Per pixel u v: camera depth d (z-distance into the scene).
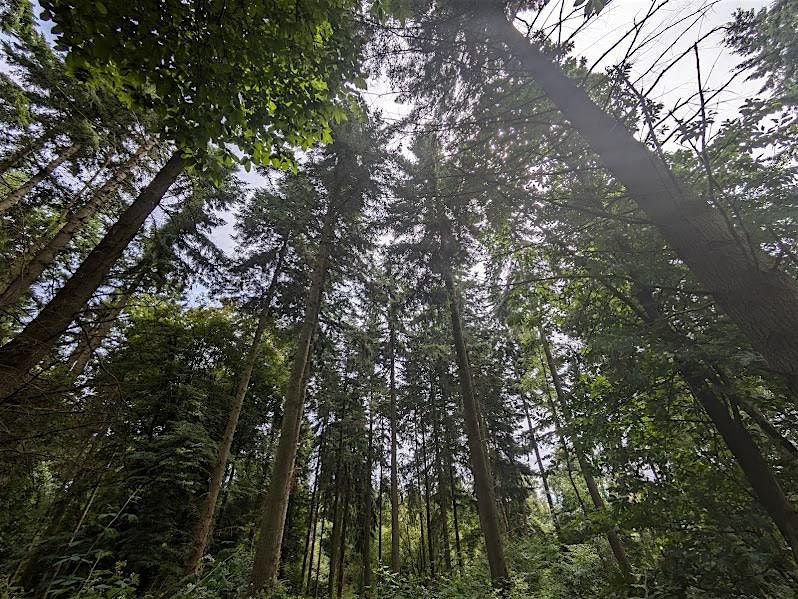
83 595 3.53
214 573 5.05
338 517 19.86
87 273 4.18
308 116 3.24
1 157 9.15
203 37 2.44
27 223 4.94
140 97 2.70
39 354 3.06
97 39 2.27
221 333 16.89
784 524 3.67
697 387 4.34
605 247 5.02
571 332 6.25
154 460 11.59
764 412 4.37
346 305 13.78
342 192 12.42
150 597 4.74
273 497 8.00
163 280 9.32
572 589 8.35
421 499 22.92
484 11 3.55
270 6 2.50
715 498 4.26
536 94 4.11
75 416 2.99
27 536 4.97
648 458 4.77
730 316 2.43
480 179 4.43
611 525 4.76
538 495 21.16
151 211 5.11
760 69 3.54
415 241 10.45
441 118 4.44
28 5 7.24
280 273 13.63
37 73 8.26
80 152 9.64
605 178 4.64
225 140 3.05
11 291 3.98
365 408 19.80
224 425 15.13
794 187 3.68
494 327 11.48
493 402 16.45
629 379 4.41
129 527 10.84
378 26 3.69
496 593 7.11
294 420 9.12
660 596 3.92
